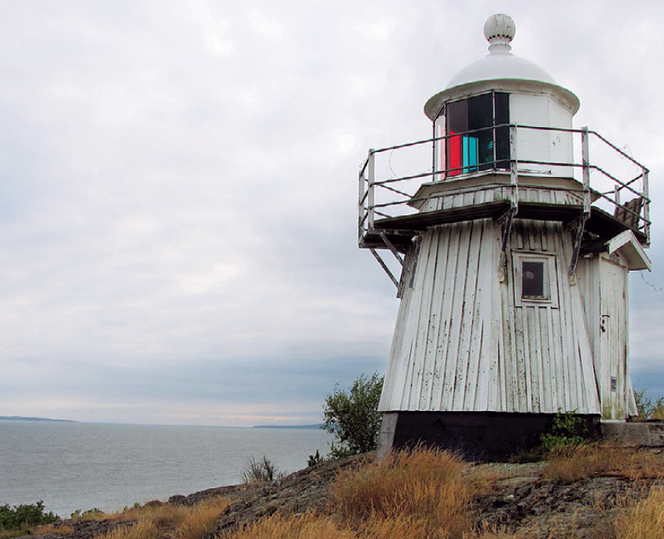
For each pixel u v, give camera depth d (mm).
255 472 26688
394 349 16875
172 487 78375
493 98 16344
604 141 15273
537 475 11914
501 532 9109
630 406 16453
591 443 13430
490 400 14305
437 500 10547
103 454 168000
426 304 15898
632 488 10086
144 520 18172
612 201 16219
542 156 16203
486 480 11648
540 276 15531
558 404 14531
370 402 26906
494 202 14711
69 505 59594
